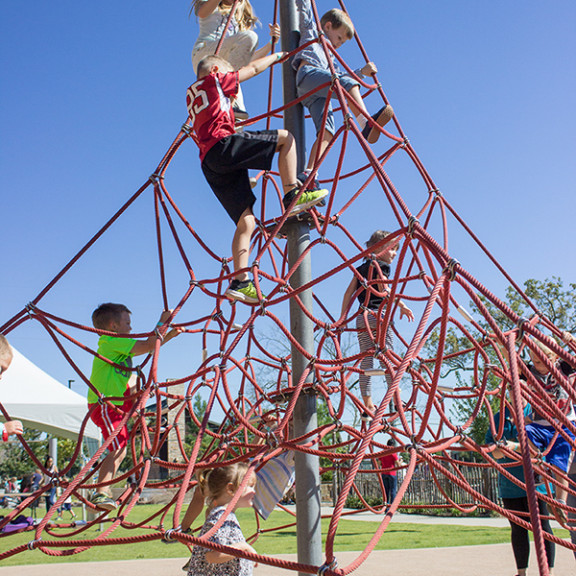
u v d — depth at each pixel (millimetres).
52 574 5402
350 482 2051
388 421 4461
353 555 6000
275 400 4535
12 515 3340
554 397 4363
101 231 4004
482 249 3963
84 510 12734
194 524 9875
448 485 14625
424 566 5230
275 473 4273
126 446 4539
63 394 8789
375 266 4824
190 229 4090
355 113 4832
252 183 5168
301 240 3859
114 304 4766
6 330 4117
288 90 4258
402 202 2572
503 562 5414
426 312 2230
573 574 4613
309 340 3748
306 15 4422
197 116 3604
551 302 25672
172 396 4754
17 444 42250
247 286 3486
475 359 4578
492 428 4082
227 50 4828
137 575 5230
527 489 1803
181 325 4438
